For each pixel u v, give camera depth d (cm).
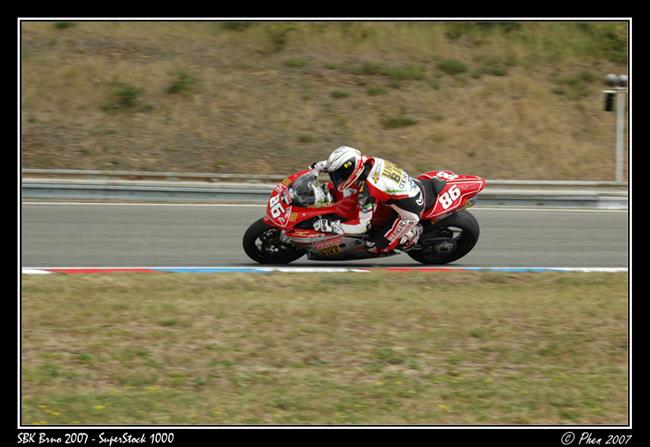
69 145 3581
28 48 4153
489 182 3281
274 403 1211
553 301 1742
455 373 1346
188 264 2081
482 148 3903
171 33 4478
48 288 1738
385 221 2016
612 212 3097
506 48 4684
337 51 4494
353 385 1280
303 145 3753
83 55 4162
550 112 4194
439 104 4153
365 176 1922
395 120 3991
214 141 3712
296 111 3972
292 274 1950
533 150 3938
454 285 1878
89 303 1619
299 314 1572
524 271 2077
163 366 1324
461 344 1462
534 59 4628
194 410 1180
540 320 1603
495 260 2225
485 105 4184
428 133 3938
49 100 3847
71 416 1143
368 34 4625
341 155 1889
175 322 1505
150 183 3056
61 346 1380
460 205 2020
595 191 3291
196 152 3628
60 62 4081
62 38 4288
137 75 4059
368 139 3847
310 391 1254
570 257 2298
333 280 1867
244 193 3119
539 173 3797
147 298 1686
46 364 1302
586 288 1894
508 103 4216
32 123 3694
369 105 4084
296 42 4500
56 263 2052
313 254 2009
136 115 3825
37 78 3956
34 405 1166
